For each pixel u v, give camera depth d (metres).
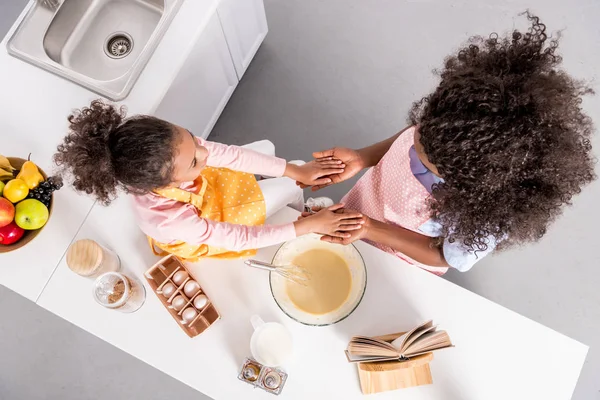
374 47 2.29
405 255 1.36
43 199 1.26
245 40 2.03
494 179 0.92
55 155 1.13
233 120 2.23
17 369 2.04
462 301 1.23
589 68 2.19
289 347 1.19
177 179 1.06
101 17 1.73
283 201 1.44
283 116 2.23
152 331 1.24
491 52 1.00
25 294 1.26
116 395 2.00
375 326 1.22
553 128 0.90
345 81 2.26
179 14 1.47
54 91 1.42
